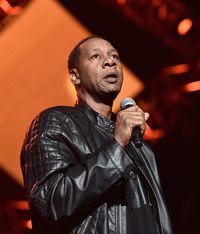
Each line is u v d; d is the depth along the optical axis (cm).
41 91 1402
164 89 1495
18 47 1397
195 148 1491
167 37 1487
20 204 1426
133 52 1473
